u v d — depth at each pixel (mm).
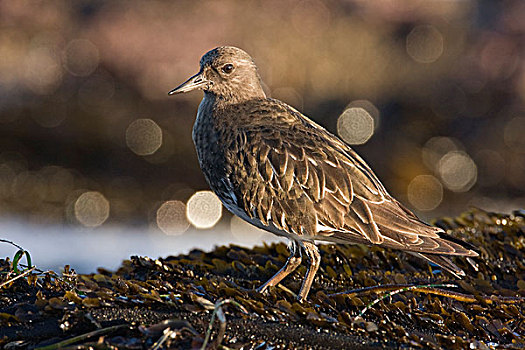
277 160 6301
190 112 17953
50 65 18578
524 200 17766
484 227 8039
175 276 6234
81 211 16469
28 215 16156
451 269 6008
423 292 5941
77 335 4945
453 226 8164
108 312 5148
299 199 6215
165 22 19531
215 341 4785
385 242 6117
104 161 17359
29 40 19016
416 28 21047
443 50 20562
